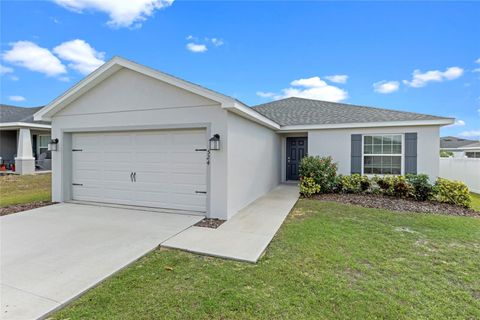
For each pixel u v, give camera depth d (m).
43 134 17.02
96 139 7.45
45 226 5.28
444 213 6.41
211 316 2.50
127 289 2.97
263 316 2.50
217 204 6.00
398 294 2.87
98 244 4.30
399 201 7.68
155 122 6.55
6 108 18.14
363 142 9.82
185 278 3.23
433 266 3.55
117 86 6.91
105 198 7.43
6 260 3.67
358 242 4.41
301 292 2.91
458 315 2.53
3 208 6.88
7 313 2.49
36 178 12.96
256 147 8.24
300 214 6.36
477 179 9.91
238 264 3.63
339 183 9.00
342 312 2.56
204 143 6.32
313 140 10.48
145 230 5.05
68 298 2.74
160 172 6.80
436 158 8.92
